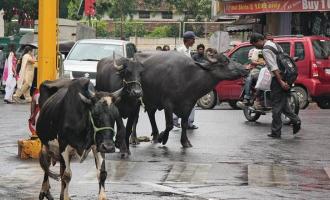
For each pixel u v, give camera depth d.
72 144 9.42
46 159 10.23
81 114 9.23
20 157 13.97
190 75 15.47
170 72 15.46
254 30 36.56
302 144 16.14
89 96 9.04
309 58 24.44
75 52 25.06
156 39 48.78
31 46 29.02
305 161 14.01
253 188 11.33
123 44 25.38
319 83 24.41
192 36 18.08
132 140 15.91
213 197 10.62
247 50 24.53
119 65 14.34
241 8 34.19
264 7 31.77
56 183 11.71
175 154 14.58
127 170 12.73
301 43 24.58
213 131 18.31
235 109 25.50
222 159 14.05
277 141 16.56
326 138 17.11
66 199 9.64
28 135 17.42
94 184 11.48
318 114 22.64
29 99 28.19
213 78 15.57
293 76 16.92
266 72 19.58
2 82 32.56
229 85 24.92
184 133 15.57
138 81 14.23
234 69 15.58
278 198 10.61
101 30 52.97
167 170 12.77
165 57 15.66
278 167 13.30
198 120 20.91
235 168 13.11
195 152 14.88
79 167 12.91
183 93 15.47
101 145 8.82
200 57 17.75
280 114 17.09
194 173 12.55
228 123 20.12
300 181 11.99
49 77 13.98
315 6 29.20
